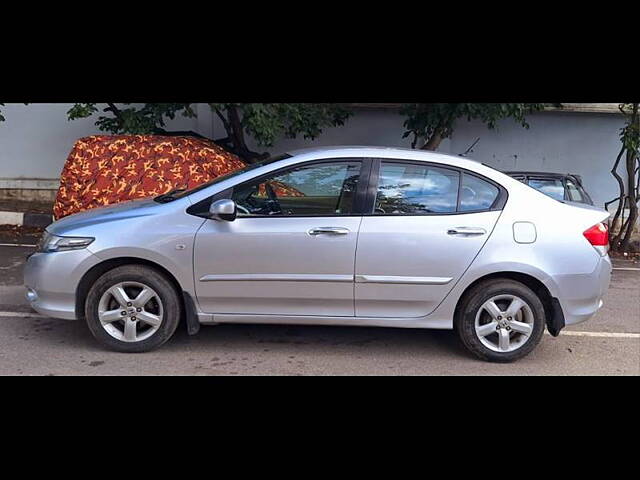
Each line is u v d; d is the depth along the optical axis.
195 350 4.32
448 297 4.13
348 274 4.07
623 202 10.49
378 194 4.13
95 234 4.09
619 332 5.04
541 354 4.45
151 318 4.17
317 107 9.35
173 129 11.09
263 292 4.11
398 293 4.12
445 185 4.18
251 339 4.60
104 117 10.15
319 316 4.18
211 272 4.09
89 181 7.36
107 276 4.12
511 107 8.91
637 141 9.45
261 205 4.14
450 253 4.06
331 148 4.33
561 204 4.21
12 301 5.39
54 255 4.12
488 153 11.30
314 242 4.04
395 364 4.16
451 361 4.24
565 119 11.14
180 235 4.05
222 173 7.57
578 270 4.09
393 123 11.19
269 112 8.54
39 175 11.33
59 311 4.16
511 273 4.16
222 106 8.78
